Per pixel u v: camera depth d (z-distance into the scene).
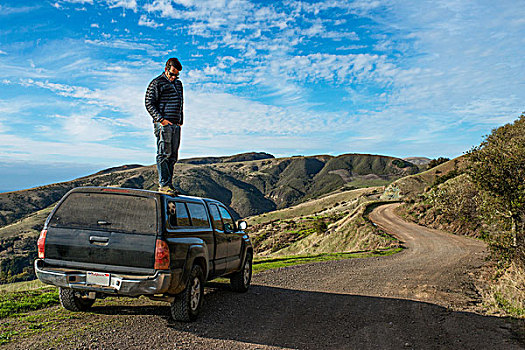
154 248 5.10
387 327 6.59
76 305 6.09
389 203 98.38
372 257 24.41
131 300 7.18
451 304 9.12
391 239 47.78
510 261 12.93
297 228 97.25
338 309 7.86
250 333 5.66
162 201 5.37
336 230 68.25
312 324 6.49
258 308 7.44
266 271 13.75
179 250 5.43
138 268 5.12
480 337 6.18
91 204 5.36
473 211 51.59
